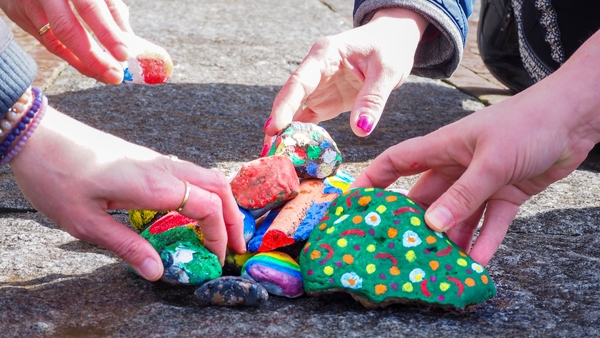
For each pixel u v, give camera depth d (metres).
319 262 0.91
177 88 1.54
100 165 0.86
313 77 1.02
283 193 0.96
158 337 0.86
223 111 1.43
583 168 1.30
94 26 0.94
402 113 1.51
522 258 1.02
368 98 1.03
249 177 0.96
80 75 1.59
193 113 1.41
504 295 0.94
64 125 0.87
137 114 1.39
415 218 0.92
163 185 0.87
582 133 0.92
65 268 0.98
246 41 1.93
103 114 1.38
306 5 2.40
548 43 1.29
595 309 0.92
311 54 1.03
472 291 0.89
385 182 0.98
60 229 1.07
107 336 0.86
